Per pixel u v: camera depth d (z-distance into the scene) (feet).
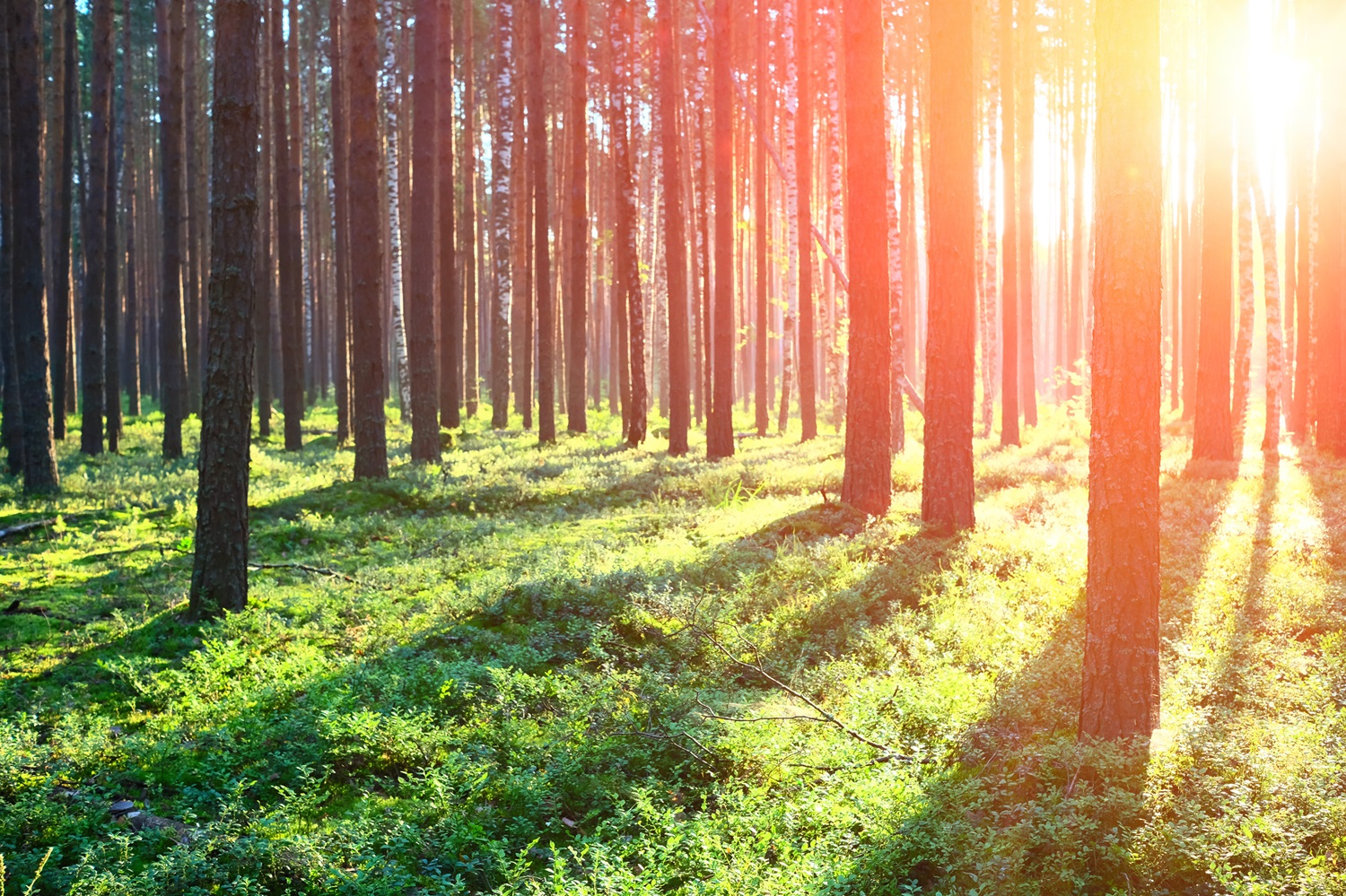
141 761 22.30
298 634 31.94
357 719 23.67
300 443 86.84
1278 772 18.42
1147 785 18.53
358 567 41.86
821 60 125.70
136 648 30.09
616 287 120.98
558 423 111.75
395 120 89.45
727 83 74.95
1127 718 21.21
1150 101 21.18
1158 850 16.57
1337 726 21.07
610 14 88.38
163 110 73.61
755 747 22.70
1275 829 16.63
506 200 99.45
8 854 17.81
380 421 58.80
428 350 69.15
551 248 143.43
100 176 75.20
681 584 35.29
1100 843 17.16
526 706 26.40
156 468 68.13
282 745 23.75
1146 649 21.30
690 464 68.23
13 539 43.80
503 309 101.45
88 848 17.78
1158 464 21.63
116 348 82.43
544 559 39.45
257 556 42.83
